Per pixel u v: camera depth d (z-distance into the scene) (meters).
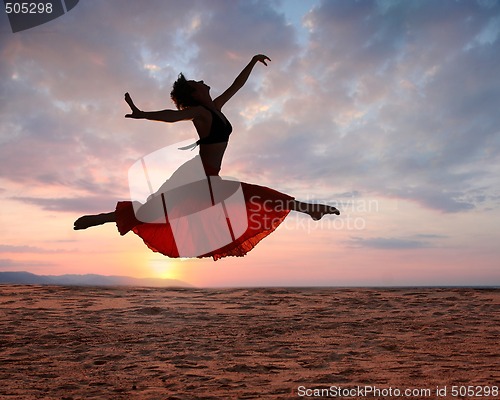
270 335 8.58
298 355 7.11
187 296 13.77
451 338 8.17
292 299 13.09
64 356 7.19
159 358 7.03
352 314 10.77
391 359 6.80
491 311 11.00
